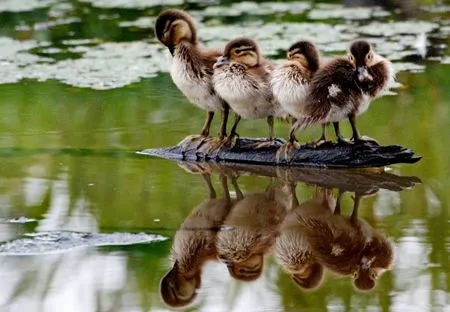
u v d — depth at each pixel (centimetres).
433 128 1558
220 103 1449
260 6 2600
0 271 1009
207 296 959
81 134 1577
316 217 1191
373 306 926
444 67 1955
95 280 985
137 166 1405
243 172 1384
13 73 1967
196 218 1180
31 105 1739
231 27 2352
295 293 965
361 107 1379
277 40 2200
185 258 1051
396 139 1502
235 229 1148
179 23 1452
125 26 2397
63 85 1873
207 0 2689
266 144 1434
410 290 965
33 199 1245
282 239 1119
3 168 1386
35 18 2488
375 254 1067
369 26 2352
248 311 918
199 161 1440
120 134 1574
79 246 1078
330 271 1023
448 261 1037
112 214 1189
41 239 1097
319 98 1353
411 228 1140
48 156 1452
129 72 1970
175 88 1859
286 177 1360
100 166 1402
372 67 1375
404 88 1809
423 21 2408
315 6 2600
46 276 1001
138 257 1052
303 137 1525
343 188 1307
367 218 1184
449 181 1320
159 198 1257
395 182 1322
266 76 1398
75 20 2459
